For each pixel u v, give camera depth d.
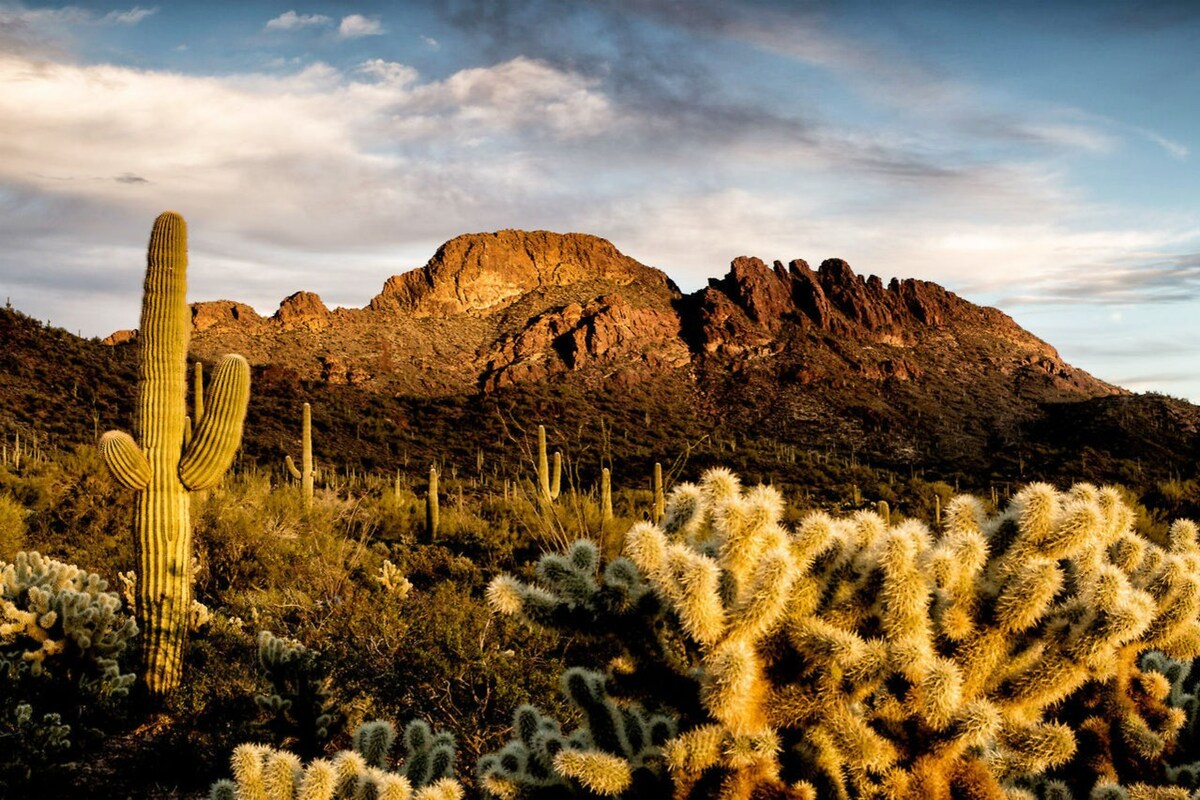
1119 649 3.15
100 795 4.99
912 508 27.94
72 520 12.18
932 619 2.92
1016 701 2.91
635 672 3.10
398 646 6.73
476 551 14.86
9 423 37.31
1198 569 3.15
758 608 2.79
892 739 2.82
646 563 2.92
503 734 5.68
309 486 18.00
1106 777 3.09
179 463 6.58
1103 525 2.98
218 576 10.69
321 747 5.60
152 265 6.61
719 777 2.74
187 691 6.25
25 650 6.08
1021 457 60.41
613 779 2.86
